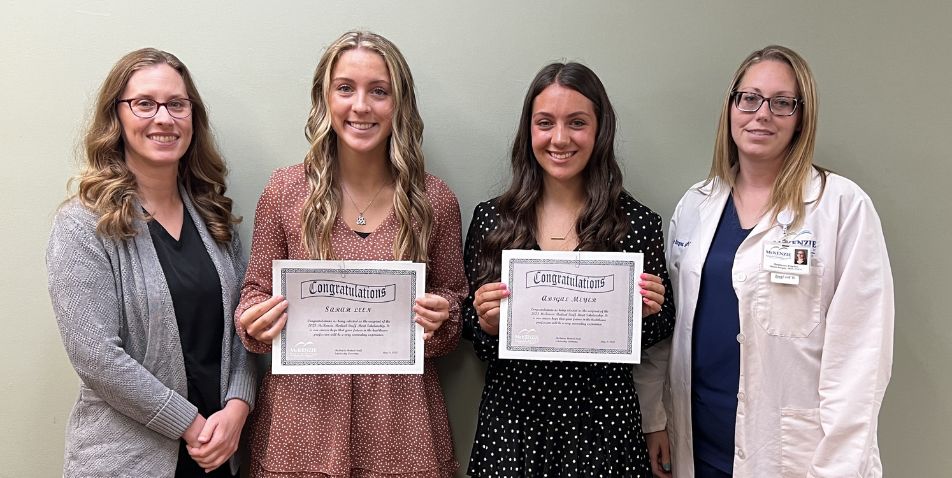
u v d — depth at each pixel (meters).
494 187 1.75
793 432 1.38
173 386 1.39
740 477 1.41
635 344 1.38
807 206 1.40
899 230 1.75
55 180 1.70
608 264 1.38
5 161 1.69
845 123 1.73
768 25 1.72
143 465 1.37
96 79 1.69
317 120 1.46
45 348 1.74
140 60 1.40
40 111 1.69
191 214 1.50
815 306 1.38
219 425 1.43
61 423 1.76
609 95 1.74
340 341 1.39
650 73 1.73
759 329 1.40
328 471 1.43
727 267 1.45
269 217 1.47
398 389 1.47
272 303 1.37
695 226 1.55
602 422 1.41
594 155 1.47
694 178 1.76
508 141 1.74
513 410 1.43
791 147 1.43
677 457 1.55
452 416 1.80
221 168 1.58
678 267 1.56
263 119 1.72
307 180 1.46
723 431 1.47
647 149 1.76
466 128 1.74
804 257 1.36
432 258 1.54
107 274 1.35
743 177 1.51
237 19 1.69
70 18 1.67
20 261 1.72
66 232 1.33
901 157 1.73
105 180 1.36
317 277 1.38
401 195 1.45
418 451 1.46
